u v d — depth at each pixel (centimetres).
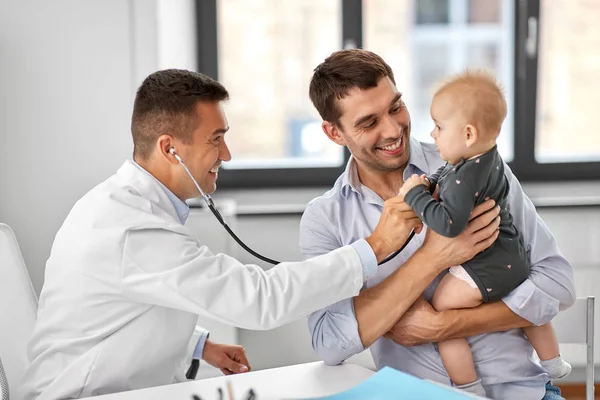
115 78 279
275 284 139
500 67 340
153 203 151
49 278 153
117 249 142
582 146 339
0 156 279
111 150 282
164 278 138
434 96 146
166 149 152
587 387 182
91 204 151
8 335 168
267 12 329
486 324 152
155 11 278
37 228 284
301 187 335
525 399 158
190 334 155
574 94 336
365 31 333
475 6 337
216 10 324
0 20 274
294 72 334
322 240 167
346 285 143
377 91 156
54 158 281
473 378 153
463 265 152
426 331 151
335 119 161
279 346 297
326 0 329
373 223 165
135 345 146
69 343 147
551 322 179
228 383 128
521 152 334
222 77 332
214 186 160
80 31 276
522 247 155
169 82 151
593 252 302
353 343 151
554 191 319
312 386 139
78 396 145
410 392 117
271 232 296
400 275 150
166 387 137
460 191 139
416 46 339
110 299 145
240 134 336
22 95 277
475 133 141
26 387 151
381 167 161
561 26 331
